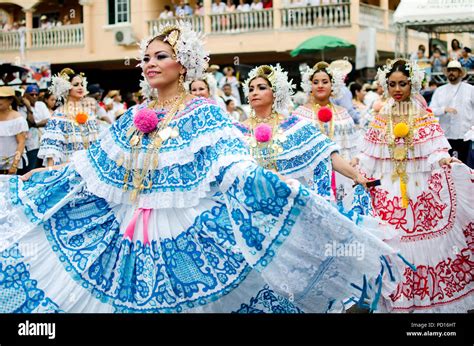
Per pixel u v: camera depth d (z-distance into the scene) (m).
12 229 5.20
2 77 15.88
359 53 18.67
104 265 5.09
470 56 16.02
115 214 5.19
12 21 28.75
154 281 4.93
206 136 4.96
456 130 11.88
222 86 16.19
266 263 4.85
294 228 4.83
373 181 6.45
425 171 7.01
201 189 4.93
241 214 4.89
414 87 7.09
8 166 10.80
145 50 5.30
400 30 15.47
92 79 27.38
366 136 7.22
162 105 5.21
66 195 5.22
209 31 24.20
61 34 26.78
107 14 26.06
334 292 4.96
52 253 5.14
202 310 4.97
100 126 10.89
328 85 9.30
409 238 6.87
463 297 6.88
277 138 6.59
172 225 4.99
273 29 23.42
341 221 4.80
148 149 5.03
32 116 12.00
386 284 5.24
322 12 22.92
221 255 4.95
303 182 6.65
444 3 14.59
